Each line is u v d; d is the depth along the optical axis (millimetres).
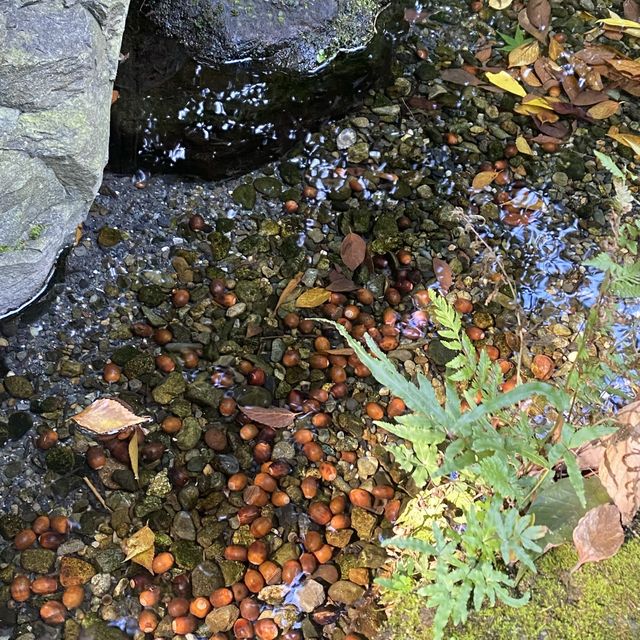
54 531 1094
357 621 1044
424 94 1445
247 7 1328
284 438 1160
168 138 1297
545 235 1334
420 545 920
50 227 1150
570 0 1557
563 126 1436
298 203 1336
